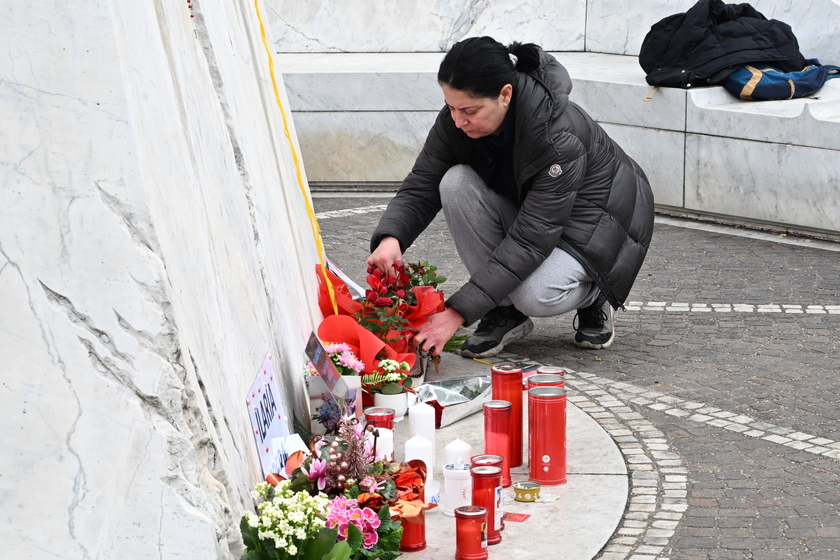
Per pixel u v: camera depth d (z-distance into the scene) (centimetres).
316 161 1091
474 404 425
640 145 935
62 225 211
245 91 390
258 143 390
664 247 801
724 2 1021
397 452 374
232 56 377
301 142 1088
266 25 540
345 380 372
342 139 1083
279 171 433
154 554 213
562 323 595
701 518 335
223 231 286
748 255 769
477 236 510
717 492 357
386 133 1074
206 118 299
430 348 450
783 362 514
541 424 352
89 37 209
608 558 304
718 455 393
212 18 350
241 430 257
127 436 213
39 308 212
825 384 479
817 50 988
